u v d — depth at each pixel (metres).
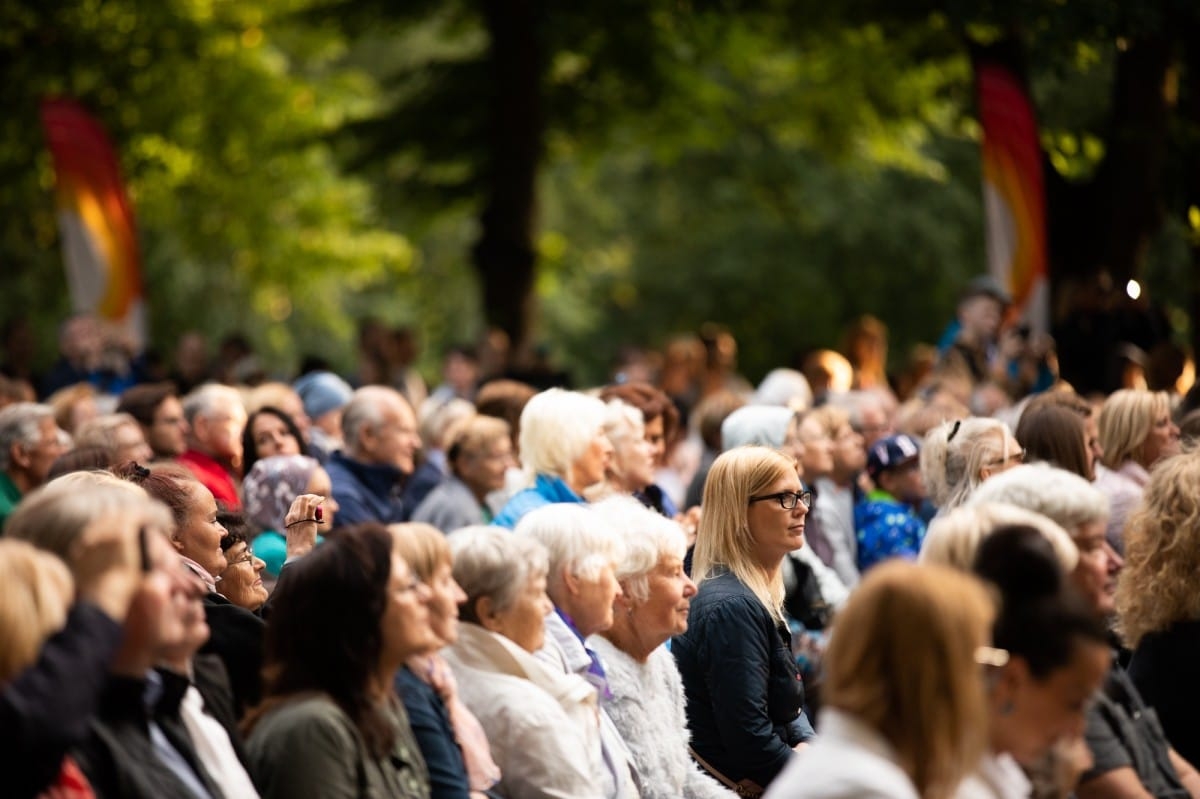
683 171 92.19
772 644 16.67
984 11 37.12
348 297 91.31
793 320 90.62
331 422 30.05
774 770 16.19
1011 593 10.45
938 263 86.31
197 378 40.84
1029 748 10.40
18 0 54.03
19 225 63.25
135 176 59.09
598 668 15.28
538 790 13.51
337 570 11.80
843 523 23.33
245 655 13.41
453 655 13.84
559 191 95.94
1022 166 34.62
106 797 10.62
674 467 30.09
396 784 12.02
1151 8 35.38
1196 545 15.15
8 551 9.55
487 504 24.69
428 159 58.38
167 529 11.12
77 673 9.45
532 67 55.28
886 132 63.41
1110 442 21.56
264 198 66.31
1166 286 51.81
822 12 53.81
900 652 9.13
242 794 11.41
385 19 58.47
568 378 43.84
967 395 30.31
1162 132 39.31
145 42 58.47
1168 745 14.60
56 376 38.25
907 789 8.97
